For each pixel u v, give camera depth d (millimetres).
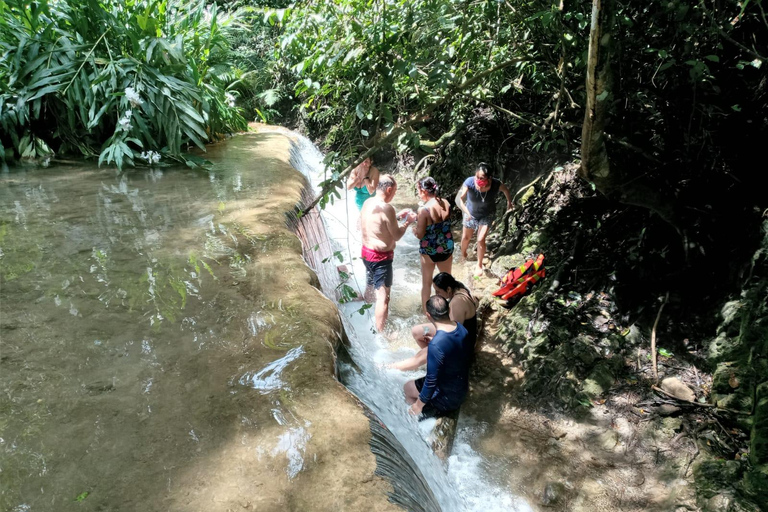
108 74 6637
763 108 3697
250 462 1979
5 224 4348
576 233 5266
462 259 6355
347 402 2377
